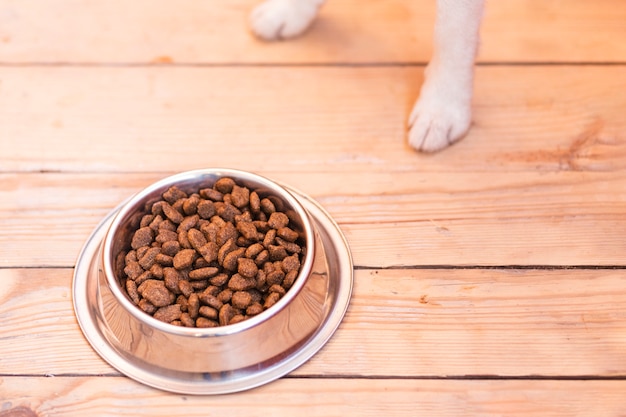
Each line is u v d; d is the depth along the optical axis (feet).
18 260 2.65
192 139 2.93
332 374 2.41
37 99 3.06
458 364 2.43
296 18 3.20
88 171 2.86
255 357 2.36
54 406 2.36
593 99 3.03
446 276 2.60
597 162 2.85
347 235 2.69
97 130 2.96
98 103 3.04
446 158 2.87
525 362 2.43
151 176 2.84
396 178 2.82
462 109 2.87
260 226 2.55
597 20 3.29
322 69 3.14
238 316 2.36
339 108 3.02
